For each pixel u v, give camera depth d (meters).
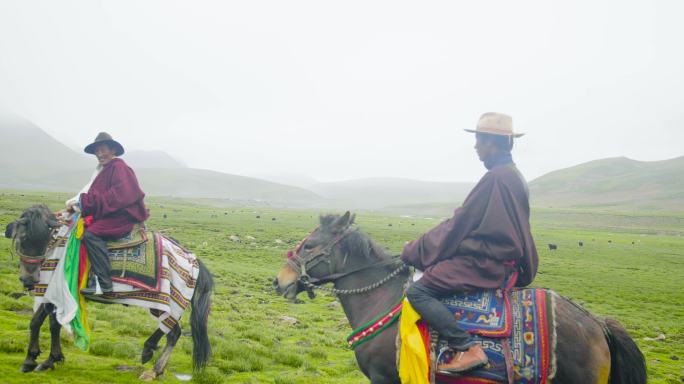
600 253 63.72
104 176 8.08
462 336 5.27
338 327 16.89
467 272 5.40
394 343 5.75
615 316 25.03
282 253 43.12
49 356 7.99
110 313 12.76
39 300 7.68
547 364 5.15
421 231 79.75
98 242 7.76
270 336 13.37
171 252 8.38
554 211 176.62
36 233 7.55
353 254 6.42
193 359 8.48
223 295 21.19
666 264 56.06
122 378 7.90
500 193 5.46
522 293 5.54
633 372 5.32
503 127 5.79
